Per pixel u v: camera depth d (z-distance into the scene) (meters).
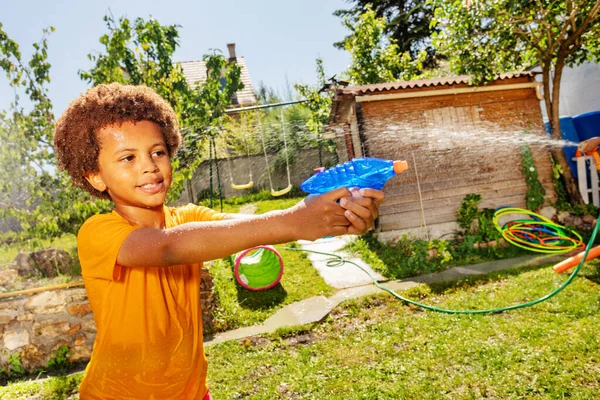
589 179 9.77
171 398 1.41
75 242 7.12
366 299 5.95
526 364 3.76
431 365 3.99
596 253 4.50
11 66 5.48
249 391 4.03
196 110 7.94
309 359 4.54
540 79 11.42
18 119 5.62
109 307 1.29
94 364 1.37
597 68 10.33
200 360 1.53
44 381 4.77
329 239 9.95
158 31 6.95
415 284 6.55
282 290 7.04
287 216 0.86
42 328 5.35
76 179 1.33
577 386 3.38
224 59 9.13
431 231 8.59
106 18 6.14
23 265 6.02
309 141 15.80
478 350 4.11
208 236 0.88
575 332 4.21
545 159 9.11
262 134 16.36
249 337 5.35
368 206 0.85
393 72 14.73
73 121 1.21
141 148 1.20
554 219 8.88
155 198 1.22
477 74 8.18
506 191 8.91
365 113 8.51
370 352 4.49
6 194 5.76
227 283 7.02
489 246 8.09
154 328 1.33
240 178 15.90
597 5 7.66
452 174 8.72
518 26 8.38
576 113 11.12
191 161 7.62
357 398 3.60
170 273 1.41
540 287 5.56
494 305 5.22
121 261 1.03
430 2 8.59
